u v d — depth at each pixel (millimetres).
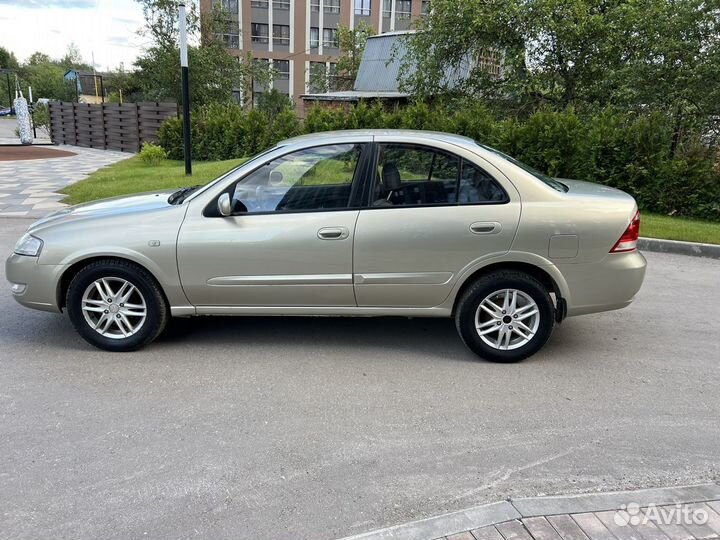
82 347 4652
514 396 3891
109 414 3596
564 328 5230
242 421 3533
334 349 4672
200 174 14008
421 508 2740
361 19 54562
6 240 8031
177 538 2537
